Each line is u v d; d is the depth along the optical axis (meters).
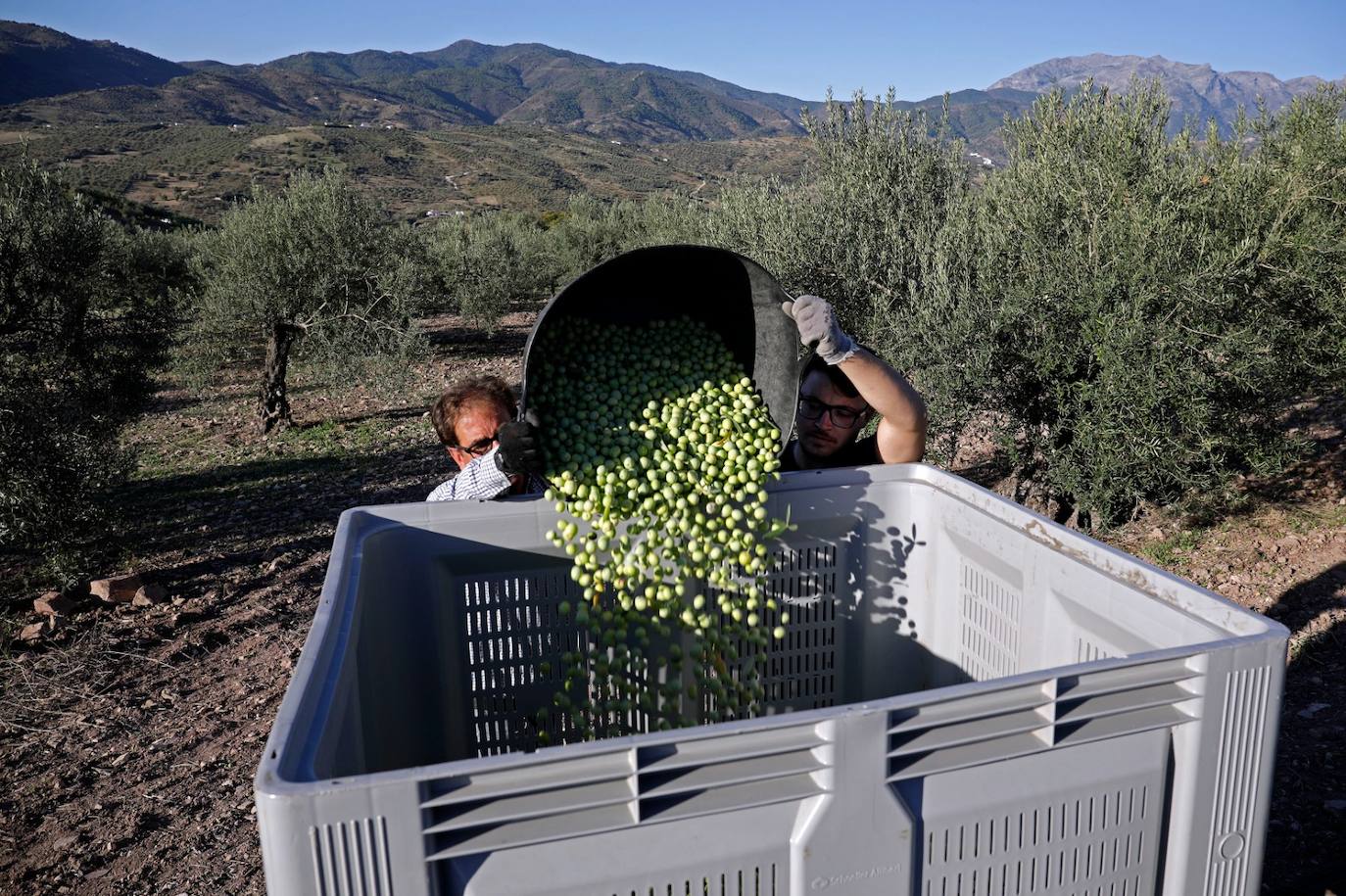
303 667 1.30
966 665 2.24
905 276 7.44
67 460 6.92
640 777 1.14
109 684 5.02
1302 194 6.18
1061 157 6.44
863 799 1.23
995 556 2.08
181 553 7.49
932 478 2.34
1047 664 1.92
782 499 2.32
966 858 1.31
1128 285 5.65
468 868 1.10
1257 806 1.46
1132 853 1.42
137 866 3.38
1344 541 5.89
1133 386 5.56
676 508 2.18
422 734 2.12
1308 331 6.11
